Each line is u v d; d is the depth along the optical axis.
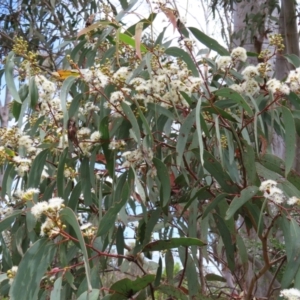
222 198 0.85
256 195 0.84
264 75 0.87
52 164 1.04
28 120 1.14
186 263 0.87
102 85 0.86
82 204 1.08
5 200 1.00
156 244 0.81
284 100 0.92
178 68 0.92
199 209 0.99
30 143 0.95
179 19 1.03
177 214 1.00
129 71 0.99
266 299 0.93
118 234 1.00
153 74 0.93
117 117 0.93
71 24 2.06
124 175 0.92
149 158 0.87
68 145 0.93
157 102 0.92
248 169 0.85
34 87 0.94
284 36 1.49
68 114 0.93
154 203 0.97
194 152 0.88
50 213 0.67
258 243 1.04
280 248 1.08
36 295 0.68
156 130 0.95
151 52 0.92
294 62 1.01
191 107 0.90
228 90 0.83
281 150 1.32
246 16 1.72
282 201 0.75
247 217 0.96
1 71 1.26
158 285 0.88
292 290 0.66
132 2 1.10
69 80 0.90
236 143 0.92
